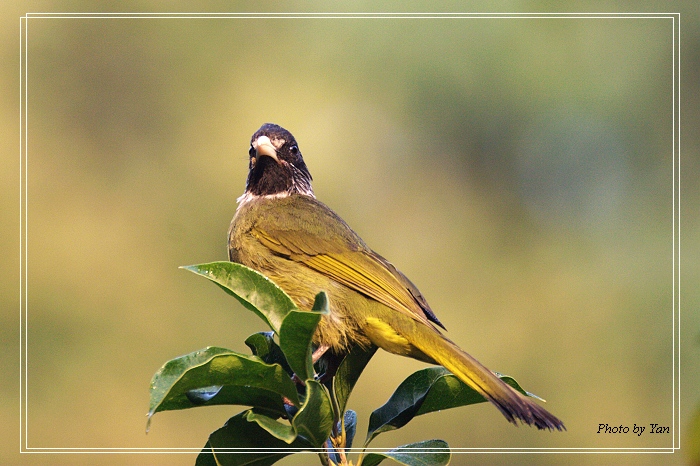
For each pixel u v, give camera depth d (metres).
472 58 16.03
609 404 13.52
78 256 14.58
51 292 14.02
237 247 7.21
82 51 16.03
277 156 7.79
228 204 15.78
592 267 15.45
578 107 15.88
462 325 14.98
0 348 13.23
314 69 16.48
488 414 12.27
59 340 13.59
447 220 16.00
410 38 16.28
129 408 13.02
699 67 15.76
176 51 16.38
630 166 15.91
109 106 16.02
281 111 16.25
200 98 16.28
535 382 14.16
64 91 15.92
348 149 16.06
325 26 16.55
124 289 14.34
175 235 15.29
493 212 16.08
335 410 4.70
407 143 16.25
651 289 14.72
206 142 16.16
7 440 12.30
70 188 15.33
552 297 15.24
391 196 15.97
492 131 16.19
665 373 13.70
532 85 15.87
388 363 13.09
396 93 16.33
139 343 13.83
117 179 15.66
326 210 7.35
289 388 4.36
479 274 15.51
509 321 15.11
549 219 16.03
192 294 14.30
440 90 16.25
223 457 4.51
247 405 4.61
